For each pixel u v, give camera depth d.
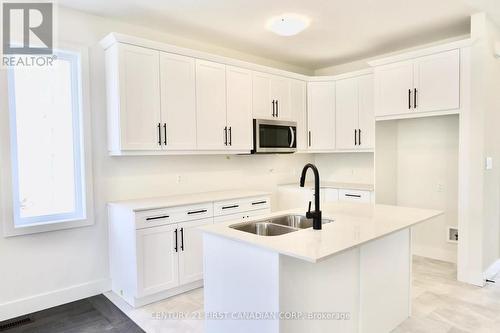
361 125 4.35
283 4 2.94
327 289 1.97
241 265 1.88
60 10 2.95
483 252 3.27
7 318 2.70
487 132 3.29
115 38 2.91
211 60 3.57
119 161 3.32
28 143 2.89
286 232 2.23
